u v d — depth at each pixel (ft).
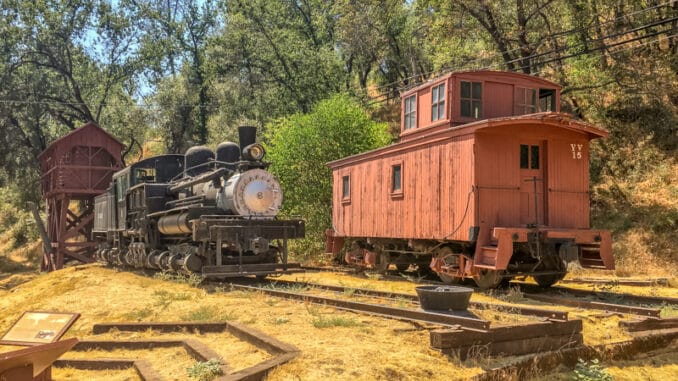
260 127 123.13
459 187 40.22
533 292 39.83
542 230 37.50
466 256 40.27
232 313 30.07
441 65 95.09
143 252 55.52
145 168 61.05
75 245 98.53
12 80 127.54
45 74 131.03
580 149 42.86
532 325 23.32
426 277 49.85
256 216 47.55
